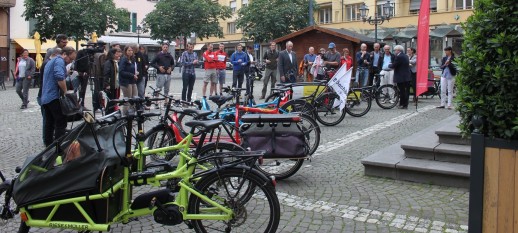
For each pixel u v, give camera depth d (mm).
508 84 3803
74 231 4973
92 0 29344
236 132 6684
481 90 4004
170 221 4242
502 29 3861
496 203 3879
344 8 48594
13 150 9008
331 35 19000
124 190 4297
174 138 6688
